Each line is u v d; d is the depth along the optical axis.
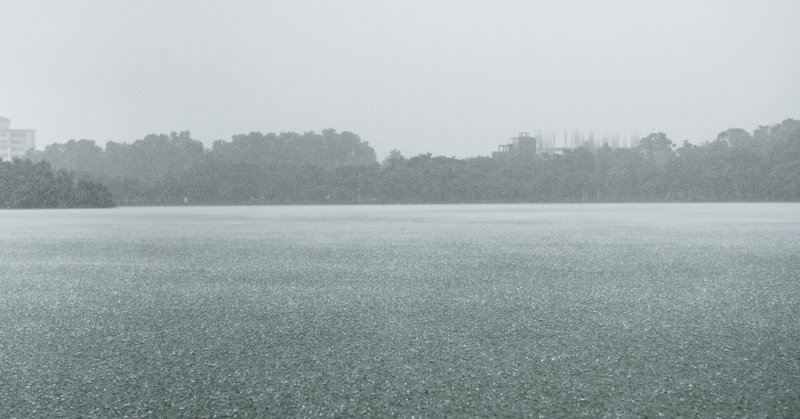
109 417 4.36
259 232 25.44
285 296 9.27
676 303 8.46
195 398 4.71
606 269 12.27
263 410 4.45
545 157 109.94
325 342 6.39
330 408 4.48
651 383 4.96
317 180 104.25
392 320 7.47
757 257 14.29
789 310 7.92
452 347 6.15
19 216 46.06
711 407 4.43
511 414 4.32
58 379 5.21
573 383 4.98
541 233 23.34
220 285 10.45
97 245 19.33
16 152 152.62
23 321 7.57
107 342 6.45
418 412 4.38
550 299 8.86
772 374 5.17
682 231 23.92
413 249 17.00
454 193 99.31
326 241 20.23
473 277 11.22
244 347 6.20
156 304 8.69
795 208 56.09
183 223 34.28
